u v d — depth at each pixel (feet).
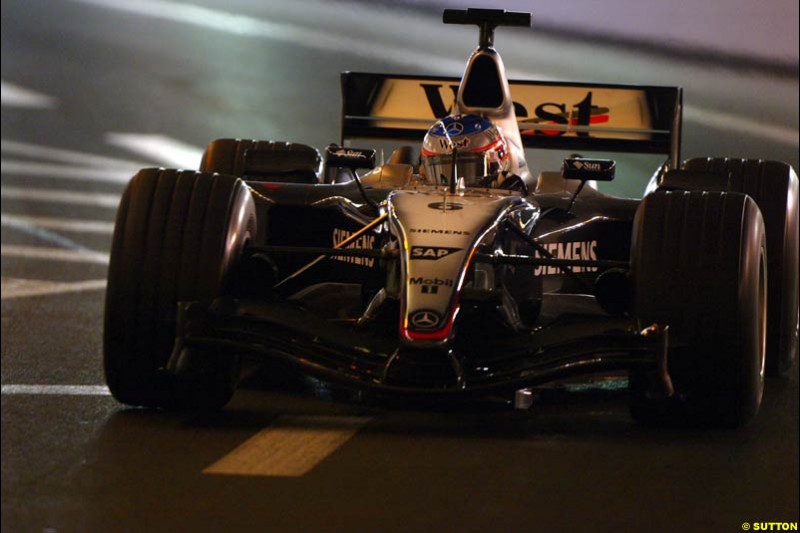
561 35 158.61
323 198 49.73
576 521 33.40
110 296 41.91
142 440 40.19
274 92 140.56
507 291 43.19
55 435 40.68
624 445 40.45
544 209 49.24
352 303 50.80
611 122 60.64
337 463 37.93
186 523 32.86
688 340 40.50
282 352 39.60
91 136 120.26
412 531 32.45
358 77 61.36
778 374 52.80
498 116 50.96
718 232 40.93
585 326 40.73
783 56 157.28
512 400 40.16
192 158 111.96
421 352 37.99
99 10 190.49
